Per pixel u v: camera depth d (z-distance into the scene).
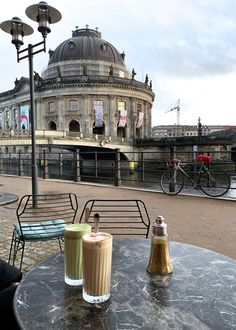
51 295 1.54
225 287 1.64
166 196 9.28
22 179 15.35
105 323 1.31
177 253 2.14
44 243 4.91
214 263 1.96
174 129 122.56
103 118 73.88
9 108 86.31
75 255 1.62
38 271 1.82
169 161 9.85
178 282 1.69
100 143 57.66
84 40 83.12
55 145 49.69
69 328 1.28
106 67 82.12
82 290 1.55
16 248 4.00
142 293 1.57
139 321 1.33
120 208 7.24
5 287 2.05
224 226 5.82
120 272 1.82
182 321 1.33
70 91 73.00
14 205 7.78
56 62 83.31
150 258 1.84
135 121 76.56
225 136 57.53
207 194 9.11
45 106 76.62
